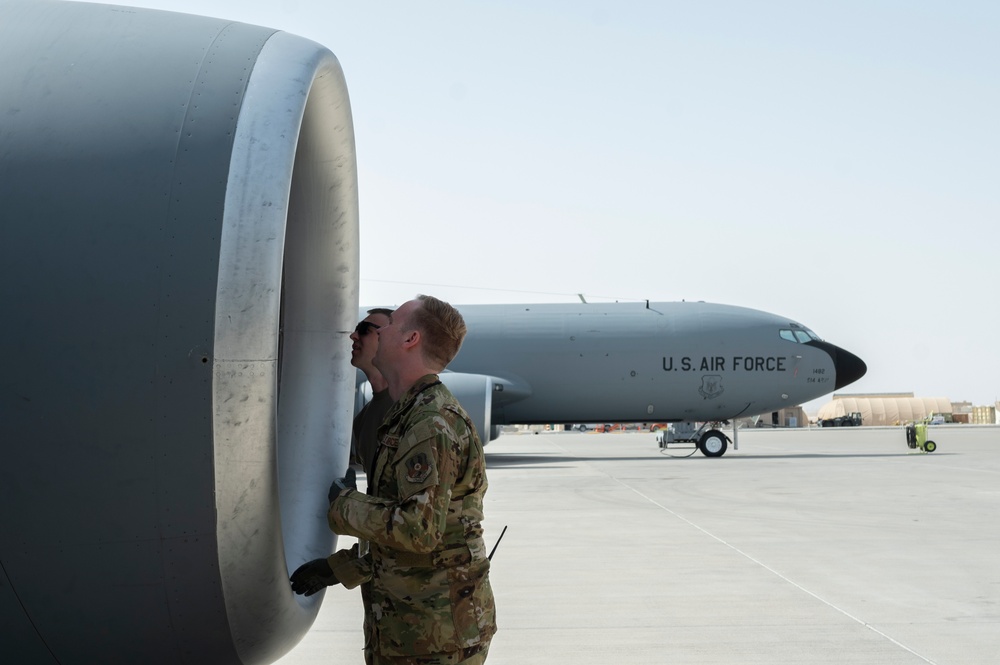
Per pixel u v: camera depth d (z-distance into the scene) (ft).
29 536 9.25
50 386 9.02
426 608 9.27
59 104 9.73
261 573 9.94
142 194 9.31
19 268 9.10
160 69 10.11
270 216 9.46
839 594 24.57
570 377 83.87
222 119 9.76
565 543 33.76
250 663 11.03
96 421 9.02
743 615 22.20
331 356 13.30
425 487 8.89
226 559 9.52
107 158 9.44
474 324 85.05
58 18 10.69
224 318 9.12
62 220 9.21
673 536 35.42
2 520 9.20
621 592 24.99
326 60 11.03
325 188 12.67
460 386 72.28
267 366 9.39
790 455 97.76
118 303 9.06
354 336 11.75
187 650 10.15
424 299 10.15
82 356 9.02
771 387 84.48
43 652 9.95
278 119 9.90
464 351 83.82
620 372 83.71
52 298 9.06
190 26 10.85
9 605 9.55
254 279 9.29
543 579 26.91
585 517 41.50
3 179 9.32
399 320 10.03
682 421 87.35
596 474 69.00
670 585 25.91
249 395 9.28
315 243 13.12
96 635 9.79
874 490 53.98
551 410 85.46
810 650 19.01
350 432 13.38
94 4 11.18
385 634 9.38
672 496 51.16
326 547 12.23
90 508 9.16
